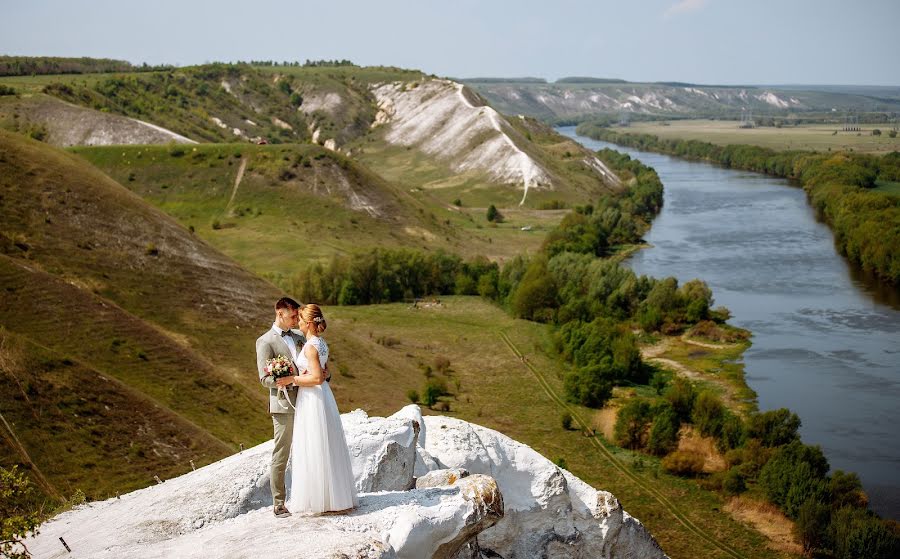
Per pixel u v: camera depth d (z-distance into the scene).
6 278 60.41
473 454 17.94
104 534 13.25
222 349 70.44
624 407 67.31
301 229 145.12
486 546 17.62
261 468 14.59
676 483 57.75
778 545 48.50
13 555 12.90
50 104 195.75
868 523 45.84
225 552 10.62
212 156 165.88
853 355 85.31
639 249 145.50
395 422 15.78
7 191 77.56
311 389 11.81
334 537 10.67
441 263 125.94
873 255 119.62
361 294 115.62
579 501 19.16
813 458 54.47
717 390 77.00
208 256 86.31
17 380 44.44
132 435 45.25
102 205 83.00
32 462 39.53
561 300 108.62
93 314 61.12
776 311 103.19
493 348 94.25
